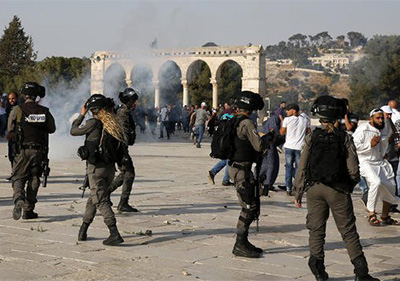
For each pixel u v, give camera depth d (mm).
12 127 10227
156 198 13188
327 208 7156
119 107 10789
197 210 11781
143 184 15672
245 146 8250
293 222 10844
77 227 9875
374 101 81500
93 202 8695
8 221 10273
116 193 13977
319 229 7133
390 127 12195
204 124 31203
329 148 6953
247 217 8227
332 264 7930
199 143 31281
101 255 8094
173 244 8852
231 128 8258
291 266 7789
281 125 14859
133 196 13406
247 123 8195
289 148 14289
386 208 10906
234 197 13570
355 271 7027
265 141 8188
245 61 65812
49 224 10062
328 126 7066
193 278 7102
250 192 8195
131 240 9008
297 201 7430
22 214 10836
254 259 8102
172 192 14188
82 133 8719
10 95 15641
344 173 6988
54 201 12477
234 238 9320
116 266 7551
